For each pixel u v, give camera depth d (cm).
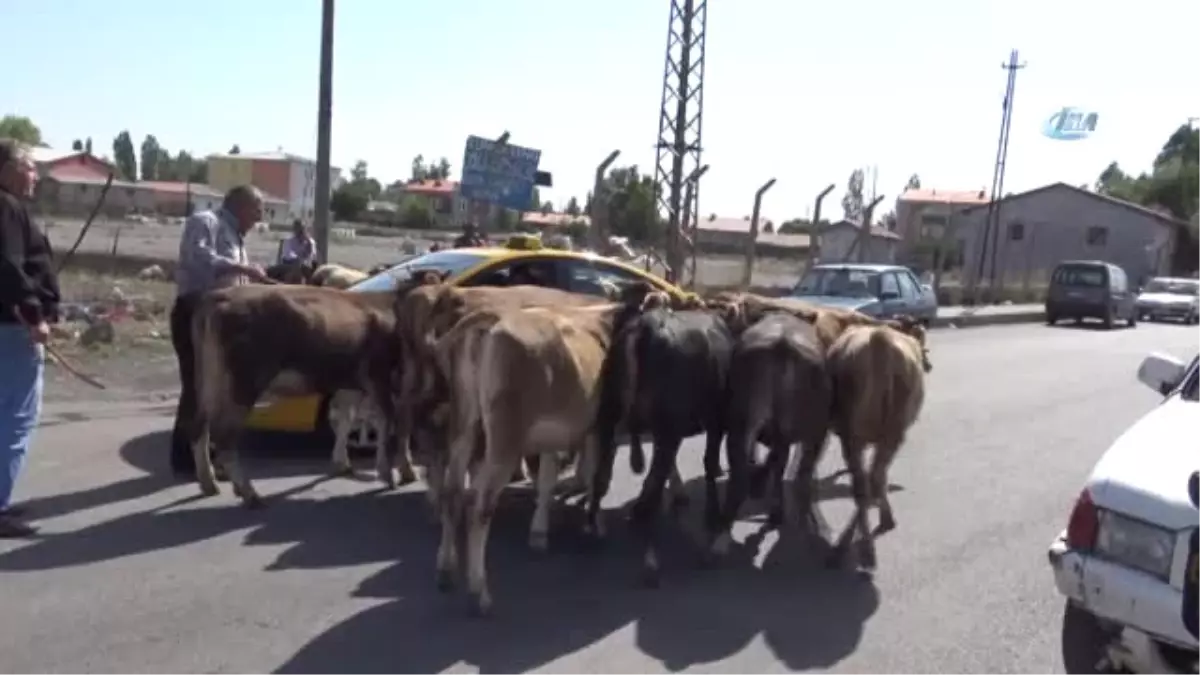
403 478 962
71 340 1569
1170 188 8938
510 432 672
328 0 1541
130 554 746
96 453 1010
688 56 2589
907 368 808
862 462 813
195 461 896
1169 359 695
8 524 769
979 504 1003
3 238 739
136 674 565
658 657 619
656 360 741
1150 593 485
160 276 2525
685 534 873
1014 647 657
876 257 4447
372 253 3597
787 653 634
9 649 588
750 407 771
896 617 702
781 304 993
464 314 851
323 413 1015
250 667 579
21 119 7925
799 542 859
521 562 780
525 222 3075
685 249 2608
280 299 878
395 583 716
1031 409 1588
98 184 7294
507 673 586
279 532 809
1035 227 6238
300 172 9994
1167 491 498
